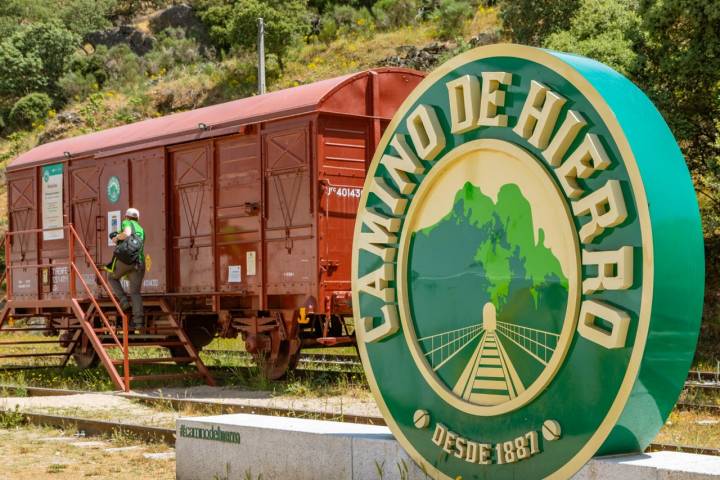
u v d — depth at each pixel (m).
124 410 12.91
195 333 18.27
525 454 5.69
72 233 17.00
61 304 17.52
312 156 14.39
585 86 5.41
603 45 21.91
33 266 18.17
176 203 17.03
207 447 7.66
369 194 6.88
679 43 21.16
